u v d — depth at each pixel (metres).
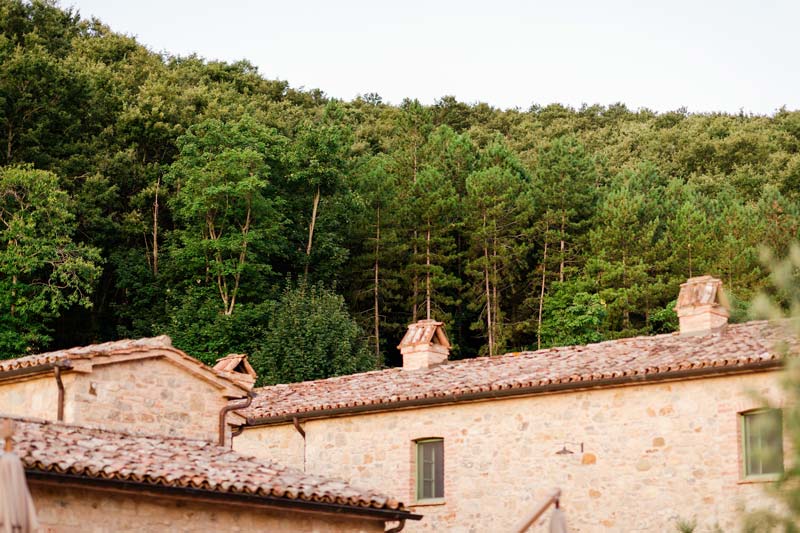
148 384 20.19
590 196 57.53
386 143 71.75
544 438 22.33
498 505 22.53
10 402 19.98
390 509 18.34
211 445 19.48
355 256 54.47
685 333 23.30
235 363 26.78
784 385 9.23
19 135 48.22
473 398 23.12
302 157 53.12
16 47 51.03
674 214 56.25
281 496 16.94
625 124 82.56
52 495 14.88
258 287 48.47
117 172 50.41
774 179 64.19
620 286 51.31
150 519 15.84
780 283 9.39
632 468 21.20
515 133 82.50
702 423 20.62
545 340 50.84
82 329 49.00
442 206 55.12
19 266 42.41
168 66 70.75
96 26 70.19
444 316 52.94
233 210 49.16
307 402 25.62
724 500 20.05
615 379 21.47
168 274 49.34
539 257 56.88
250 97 69.25
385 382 25.88
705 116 81.38
